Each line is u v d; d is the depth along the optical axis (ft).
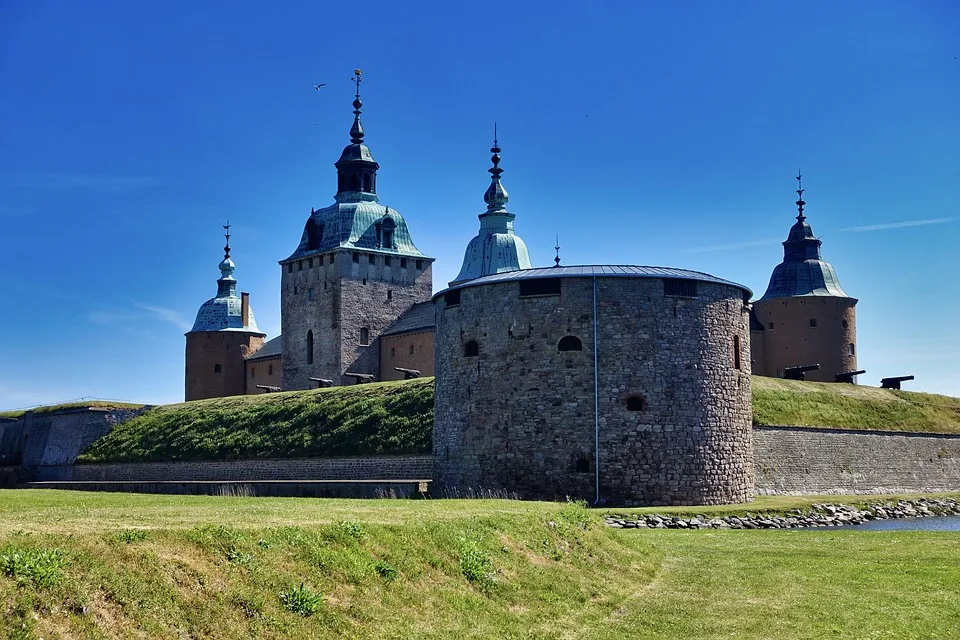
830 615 66.13
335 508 79.82
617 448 134.72
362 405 200.95
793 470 179.73
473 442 141.38
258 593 53.78
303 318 339.16
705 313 140.15
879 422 214.28
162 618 48.70
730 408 141.38
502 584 67.87
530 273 142.00
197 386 366.43
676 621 65.21
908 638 60.85
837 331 314.14
